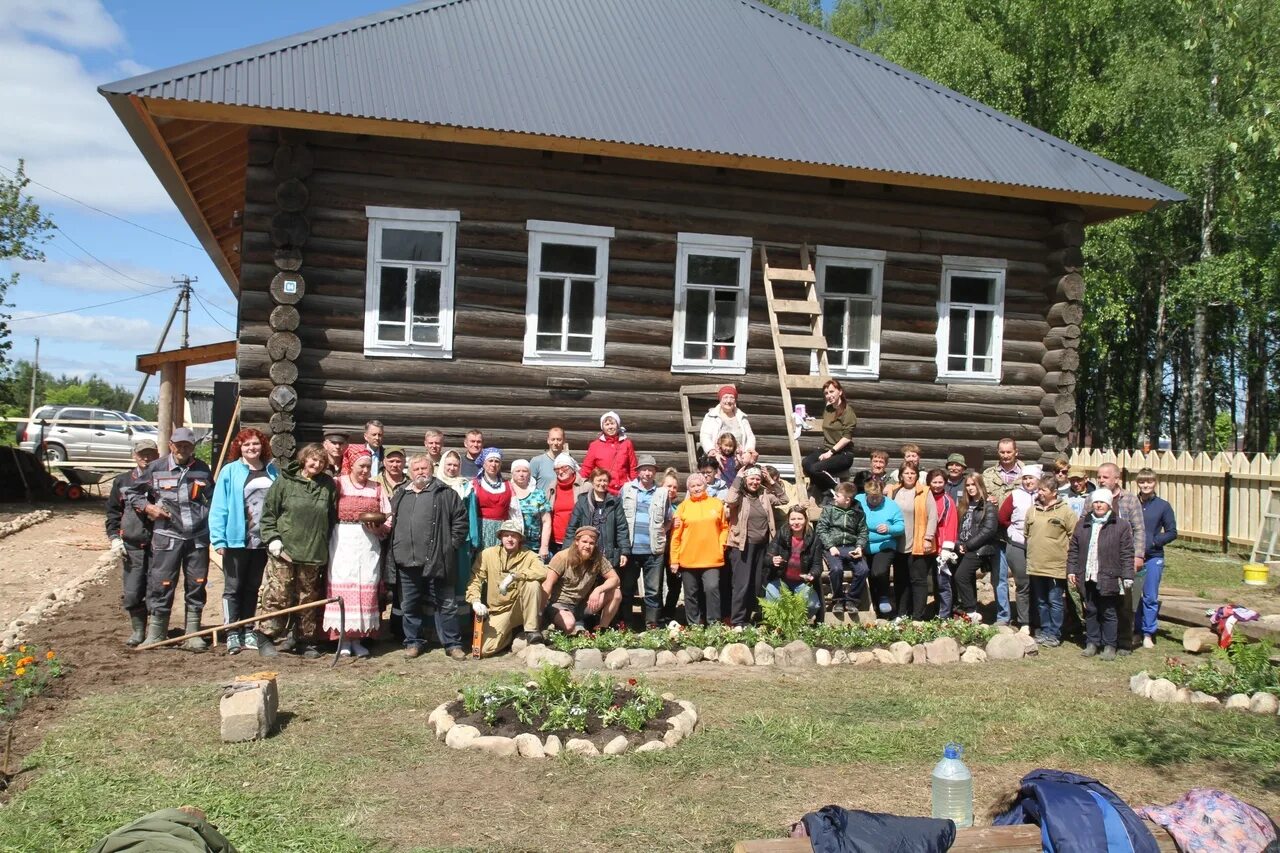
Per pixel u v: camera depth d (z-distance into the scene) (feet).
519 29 45.50
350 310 38.24
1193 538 64.95
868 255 44.86
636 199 41.60
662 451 41.93
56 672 26.32
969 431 46.80
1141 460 70.28
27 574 43.93
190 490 30.60
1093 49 96.22
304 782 20.11
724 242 42.60
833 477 40.42
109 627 32.78
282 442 36.68
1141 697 28.40
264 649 29.66
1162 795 20.93
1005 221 47.14
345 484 30.42
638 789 20.07
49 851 17.12
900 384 45.65
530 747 21.63
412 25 43.32
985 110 50.37
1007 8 96.12
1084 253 93.56
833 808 15.20
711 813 19.02
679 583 35.96
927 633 33.58
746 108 43.65
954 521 37.27
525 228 40.11
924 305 46.01
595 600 31.99
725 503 34.22
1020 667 32.14
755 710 25.44
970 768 22.09
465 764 21.17
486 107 38.06
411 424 39.01
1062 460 40.42
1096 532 34.09
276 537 29.40
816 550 35.14
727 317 43.14
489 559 30.83
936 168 42.80
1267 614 41.11
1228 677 28.71
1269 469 59.31
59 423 103.71
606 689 24.13
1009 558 37.29
